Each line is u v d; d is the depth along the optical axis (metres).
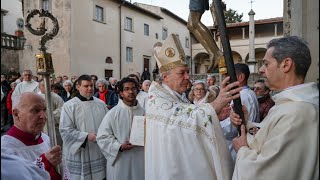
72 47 15.79
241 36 26.44
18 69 16.91
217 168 1.72
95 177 3.44
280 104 1.39
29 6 16.11
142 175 3.12
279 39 1.46
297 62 1.37
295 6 2.62
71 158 3.43
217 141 1.75
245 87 2.79
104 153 3.12
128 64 20.34
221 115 2.33
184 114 1.82
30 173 1.35
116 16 19.23
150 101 1.98
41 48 1.87
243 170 1.40
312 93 1.34
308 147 1.26
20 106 1.91
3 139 1.87
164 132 1.82
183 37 27.78
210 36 1.78
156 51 2.15
